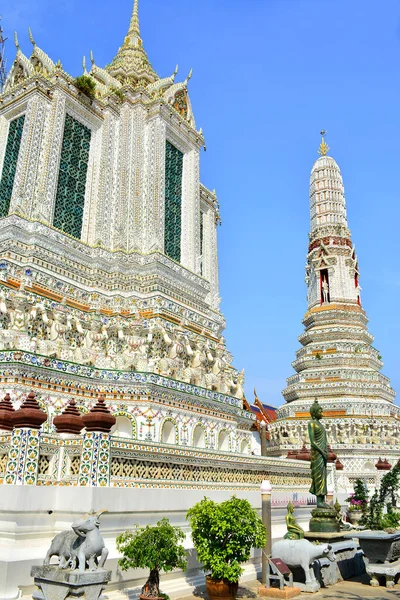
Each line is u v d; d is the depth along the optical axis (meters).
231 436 27.19
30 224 26.88
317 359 46.50
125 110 34.47
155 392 22.27
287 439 42.16
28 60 32.56
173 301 29.20
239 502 13.88
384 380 46.22
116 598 11.92
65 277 26.97
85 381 21.42
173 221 35.16
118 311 27.31
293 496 22.20
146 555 11.42
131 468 14.47
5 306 22.25
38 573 10.30
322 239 52.47
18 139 30.83
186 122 37.59
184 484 16.05
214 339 31.50
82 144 32.31
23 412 12.71
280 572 14.40
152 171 33.12
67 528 12.18
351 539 18.69
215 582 13.23
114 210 31.70
